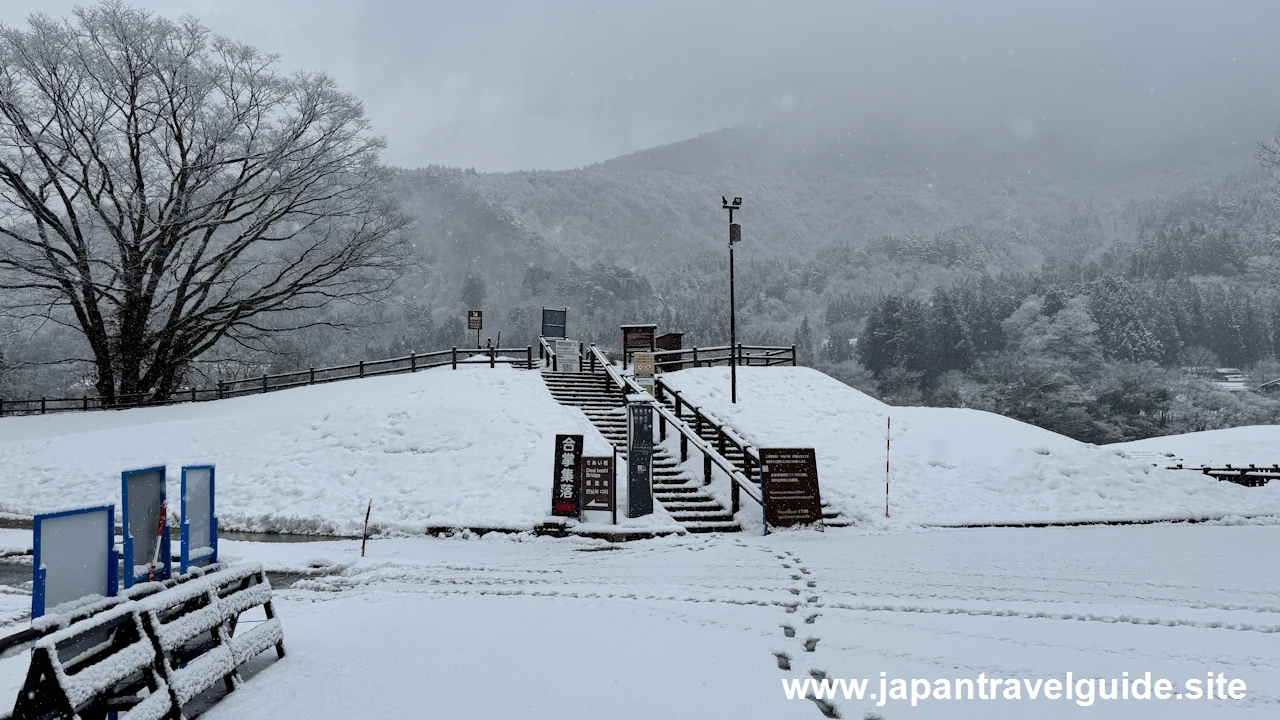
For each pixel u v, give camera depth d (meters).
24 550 12.33
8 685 5.54
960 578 9.27
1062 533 13.56
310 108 30.11
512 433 17.56
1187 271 152.00
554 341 25.38
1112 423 68.94
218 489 16.78
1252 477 19.19
